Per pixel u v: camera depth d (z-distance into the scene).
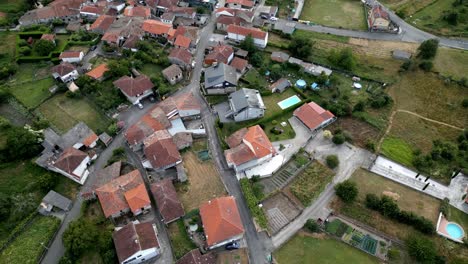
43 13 125.44
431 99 102.88
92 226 68.06
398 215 73.81
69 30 122.31
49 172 81.31
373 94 103.88
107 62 111.12
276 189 79.81
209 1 136.38
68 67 103.19
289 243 71.19
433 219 75.38
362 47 121.12
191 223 72.38
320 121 91.81
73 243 64.56
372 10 132.12
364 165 85.56
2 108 97.12
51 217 74.25
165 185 76.31
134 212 72.81
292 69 111.69
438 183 82.19
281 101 100.56
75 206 76.38
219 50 110.38
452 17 128.00
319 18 136.00
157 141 83.31
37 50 111.56
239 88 103.06
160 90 98.56
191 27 121.69
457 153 87.62
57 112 96.12
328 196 79.12
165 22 126.56
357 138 91.69
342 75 110.31
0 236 70.75
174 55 108.62
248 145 83.25
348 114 97.06
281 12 138.75
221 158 86.06
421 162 84.94
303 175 82.62
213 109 97.00
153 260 68.06
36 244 69.50
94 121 94.12
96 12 128.38
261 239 71.38
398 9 137.62
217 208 70.75
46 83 104.19
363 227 73.81
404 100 102.81
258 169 83.38
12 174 81.62
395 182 82.12
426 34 126.19
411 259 69.00
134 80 97.81
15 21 124.81
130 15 127.62
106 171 80.19
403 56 114.31
